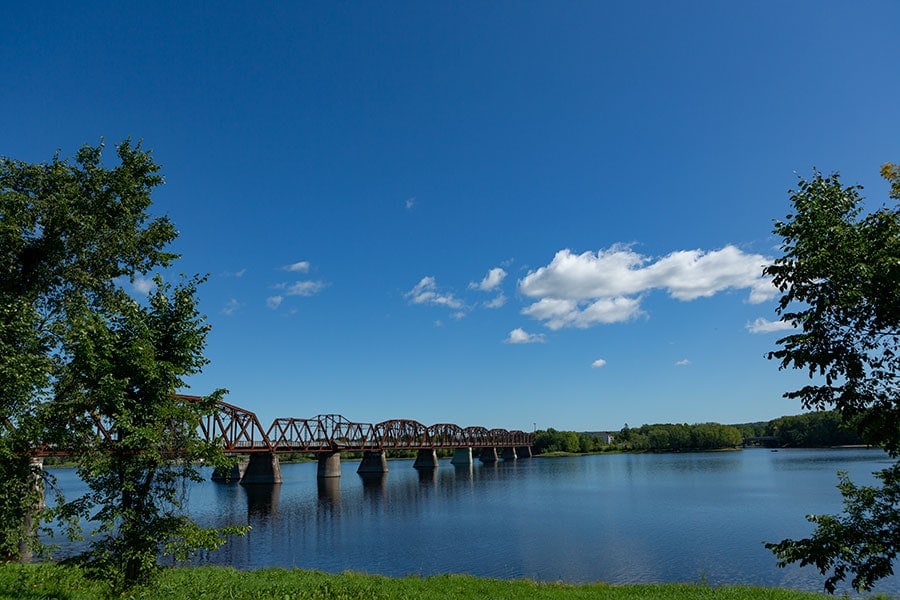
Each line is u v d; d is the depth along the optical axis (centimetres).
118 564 1238
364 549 4259
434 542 4488
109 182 2459
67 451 1289
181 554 1266
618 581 3183
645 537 4444
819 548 907
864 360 842
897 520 877
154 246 2630
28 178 2292
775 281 883
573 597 2219
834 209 862
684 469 12194
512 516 5850
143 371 1241
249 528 1359
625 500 6925
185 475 1295
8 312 1603
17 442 1451
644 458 17888
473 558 3866
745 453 18300
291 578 2473
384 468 13812
